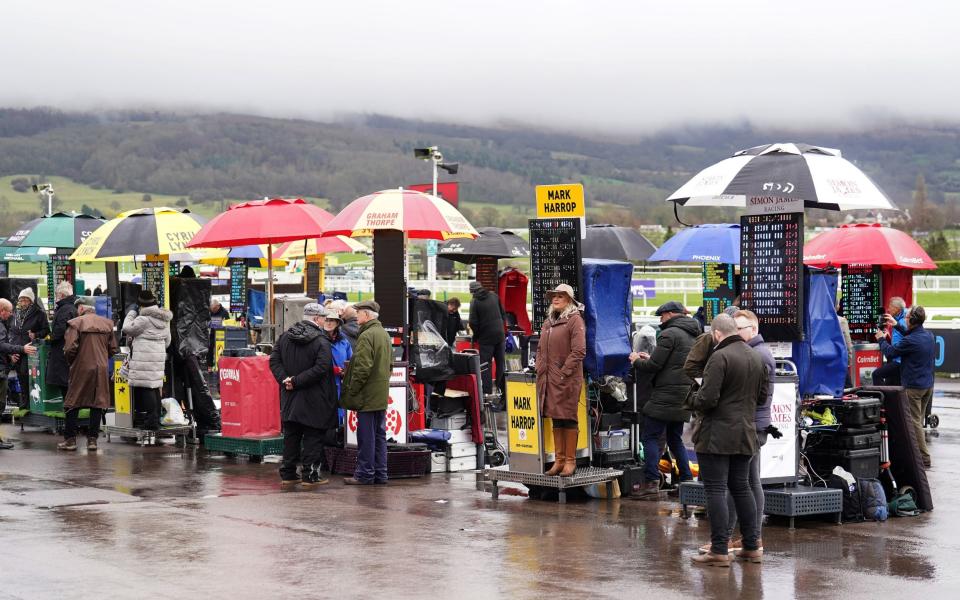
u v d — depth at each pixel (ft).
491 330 59.93
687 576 26.23
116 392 50.85
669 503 35.83
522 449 36.42
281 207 48.42
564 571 26.53
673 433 37.24
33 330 54.29
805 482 33.88
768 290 34.27
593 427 37.42
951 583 25.84
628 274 36.99
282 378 38.81
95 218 61.41
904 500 34.35
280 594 24.21
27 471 41.83
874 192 33.19
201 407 49.37
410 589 24.73
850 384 49.93
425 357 42.68
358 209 43.91
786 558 28.40
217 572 26.12
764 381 28.02
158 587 24.68
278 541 29.60
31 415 54.90
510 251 74.23
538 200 36.73
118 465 43.50
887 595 24.70
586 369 36.27
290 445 39.50
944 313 95.14
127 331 48.37
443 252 74.08
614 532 31.22
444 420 43.32
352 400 39.09
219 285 104.94
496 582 25.40
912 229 350.43
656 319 100.83
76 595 23.91
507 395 36.94
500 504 35.60
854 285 54.60
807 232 192.85
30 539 29.60
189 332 49.57
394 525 31.99
